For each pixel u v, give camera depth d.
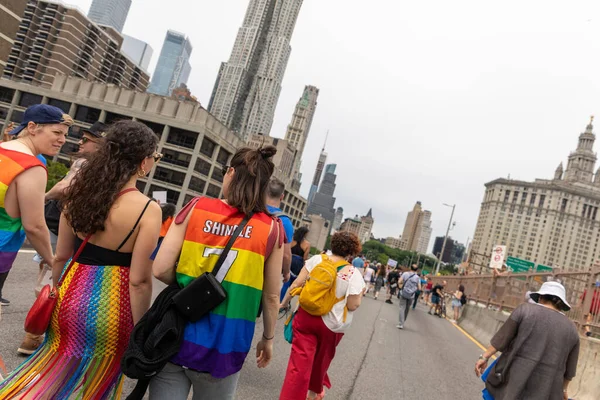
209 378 2.21
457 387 7.12
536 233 157.12
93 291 2.27
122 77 166.62
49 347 2.33
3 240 2.75
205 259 2.22
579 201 155.62
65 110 94.44
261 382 5.21
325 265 4.16
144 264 2.32
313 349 4.10
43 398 2.21
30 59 138.50
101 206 2.25
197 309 2.11
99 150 2.36
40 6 139.50
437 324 17.25
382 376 6.84
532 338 3.79
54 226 4.34
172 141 87.50
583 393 7.69
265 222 2.36
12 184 2.65
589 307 10.52
